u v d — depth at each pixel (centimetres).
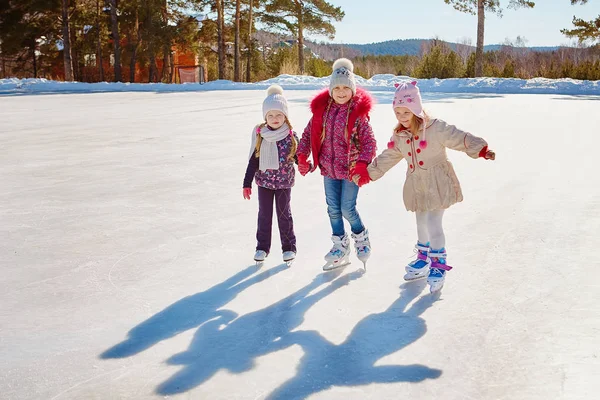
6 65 4288
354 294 346
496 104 1639
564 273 363
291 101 1666
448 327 297
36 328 301
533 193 568
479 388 238
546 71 3447
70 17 3794
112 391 241
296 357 269
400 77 2644
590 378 243
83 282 364
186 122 1236
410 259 405
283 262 404
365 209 533
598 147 836
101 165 746
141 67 4275
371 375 251
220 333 295
